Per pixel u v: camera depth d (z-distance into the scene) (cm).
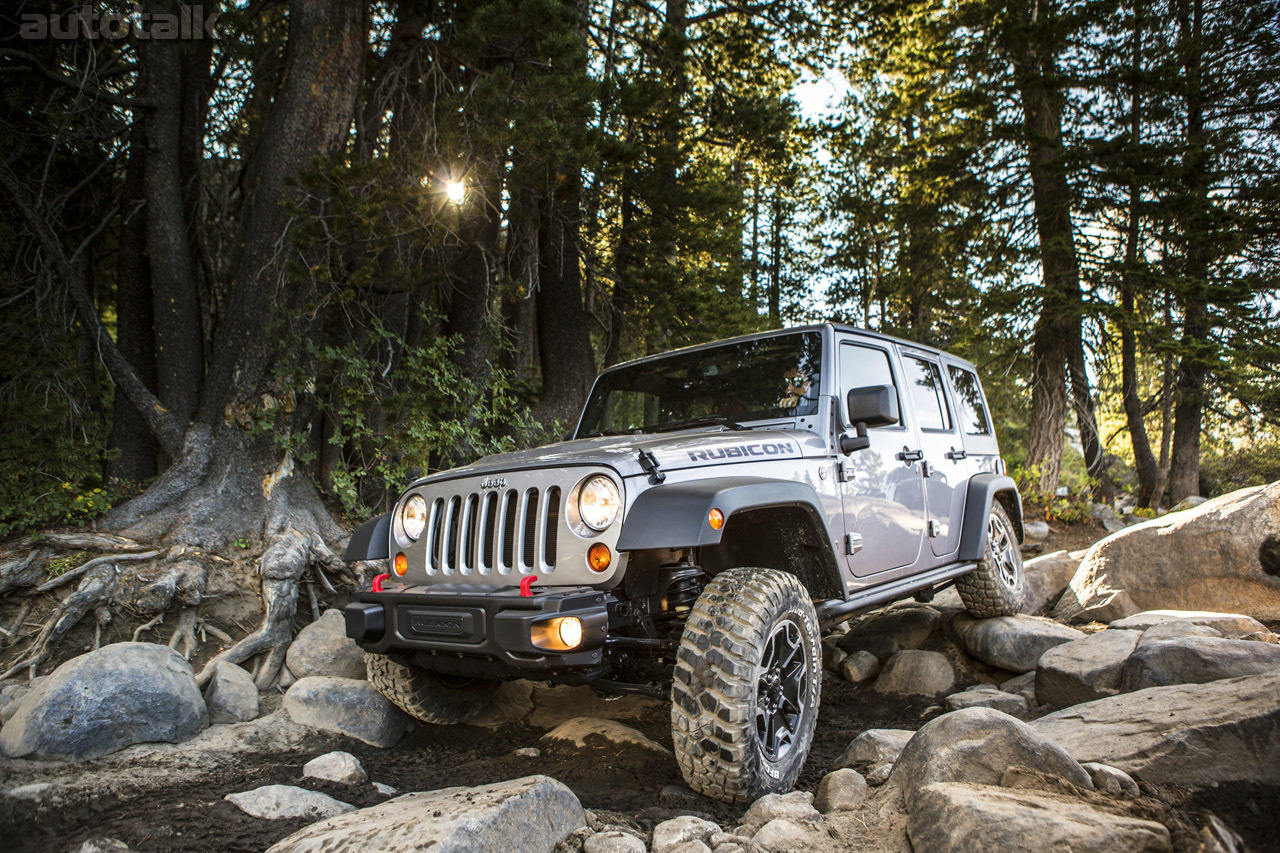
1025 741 255
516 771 335
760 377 412
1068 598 580
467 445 726
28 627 461
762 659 288
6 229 638
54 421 599
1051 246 1219
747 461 326
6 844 261
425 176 654
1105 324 1267
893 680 478
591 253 923
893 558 418
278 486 589
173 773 325
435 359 697
